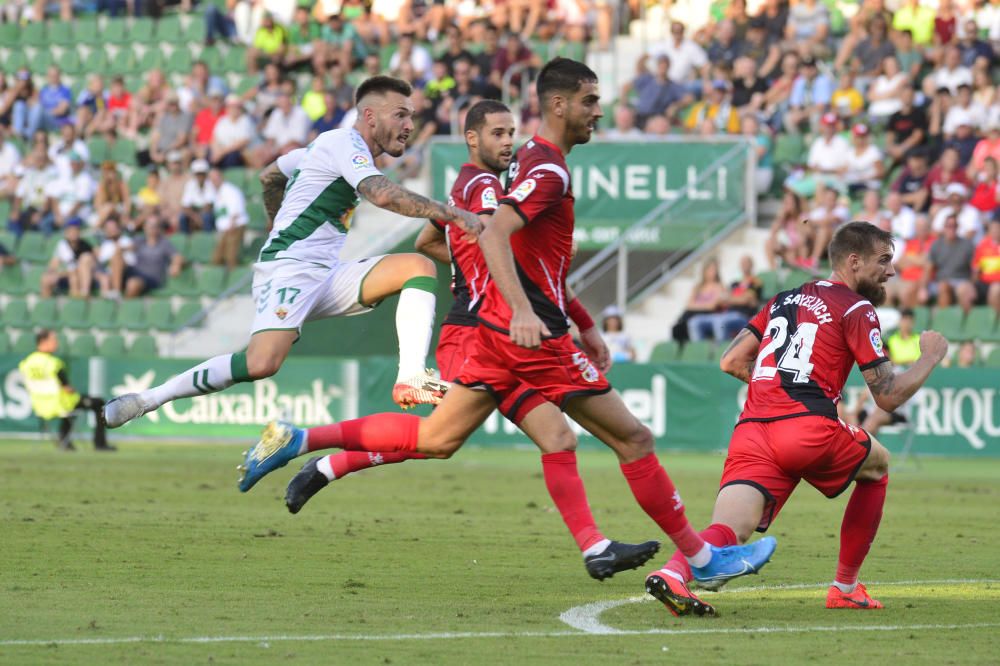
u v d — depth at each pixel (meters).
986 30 81.69
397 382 24.02
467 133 25.06
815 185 73.69
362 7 91.12
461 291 25.66
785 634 19.33
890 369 20.97
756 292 68.31
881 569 27.25
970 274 68.38
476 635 18.97
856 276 21.61
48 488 43.78
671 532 20.45
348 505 40.31
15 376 71.25
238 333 75.62
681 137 73.75
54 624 19.38
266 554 28.23
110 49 94.94
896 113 75.31
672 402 63.69
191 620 19.94
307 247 24.81
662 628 19.78
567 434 20.45
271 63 88.31
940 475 54.28
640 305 73.31
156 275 80.25
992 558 29.11
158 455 61.56
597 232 74.38
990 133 72.50
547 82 20.17
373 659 17.09
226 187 81.44
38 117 89.69
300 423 67.31
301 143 83.25
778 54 79.62
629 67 86.88
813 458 20.94
